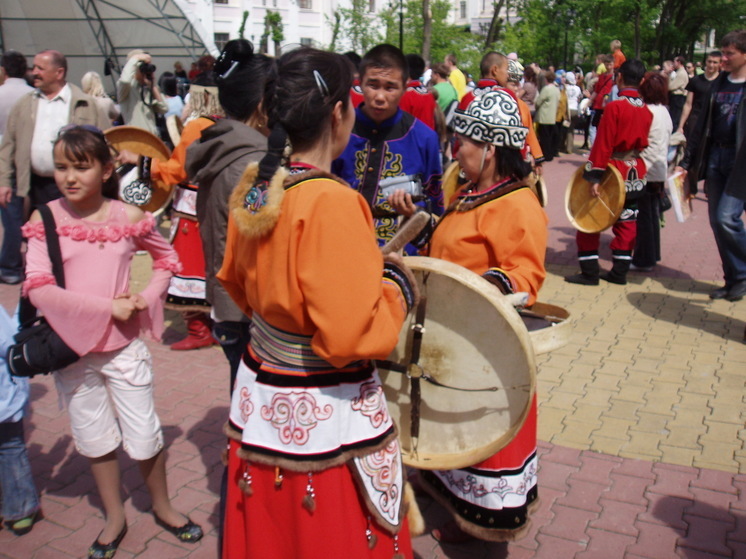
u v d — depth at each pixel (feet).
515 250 8.62
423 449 8.26
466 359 7.83
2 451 10.64
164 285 10.17
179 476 12.48
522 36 105.91
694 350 17.80
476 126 8.83
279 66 6.63
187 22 63.46
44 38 58.80
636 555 10.36
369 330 6.12
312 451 6.41
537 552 10.44
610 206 21.80
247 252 6.66
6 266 23.21
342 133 6.88
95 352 9.77
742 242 20.84
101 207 9.82
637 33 117.29
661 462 12.77
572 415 14.53
